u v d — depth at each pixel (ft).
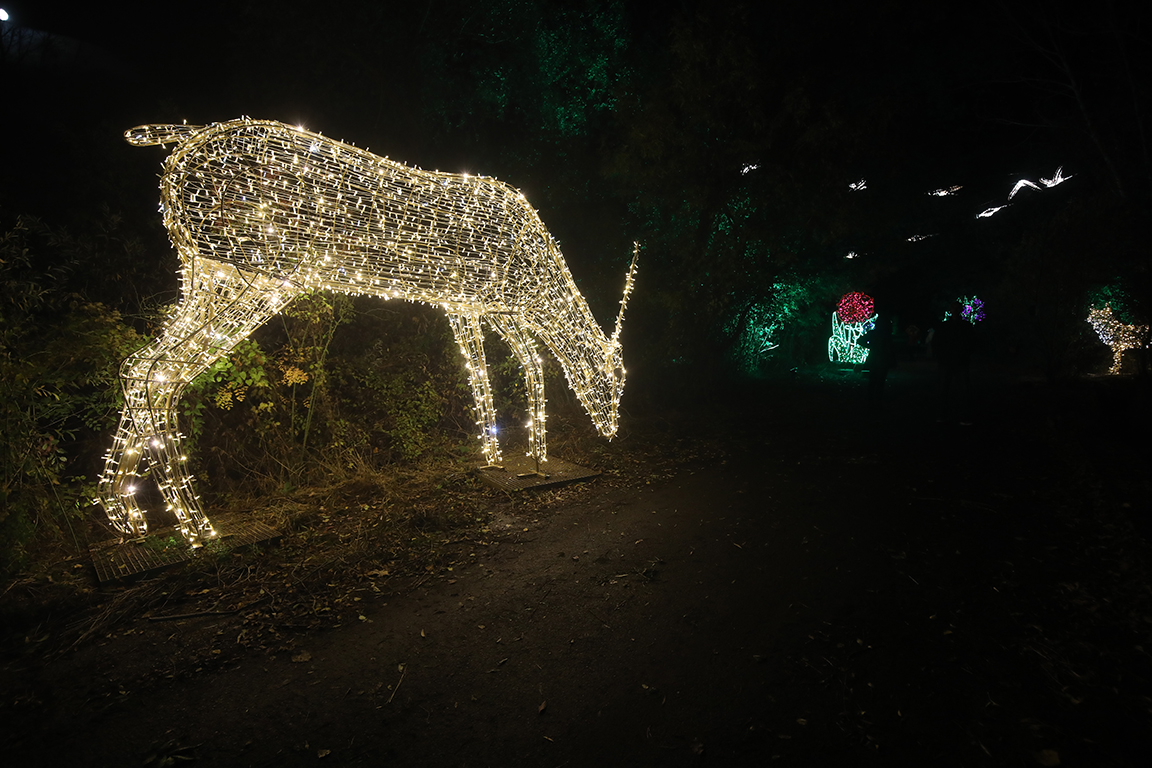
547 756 7.82
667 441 24.84
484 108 32.22
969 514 15.58
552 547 14.26
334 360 20.76
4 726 8.44
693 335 34.50
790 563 13.08
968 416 27.94
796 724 8.22
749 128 31.22
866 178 35.99
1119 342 46.70
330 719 8.55
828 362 58.85
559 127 33.19
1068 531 14.20
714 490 18.30
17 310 14.25
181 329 13.38
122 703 8.88
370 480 18.42
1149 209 37.78
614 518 16.08
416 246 15.39
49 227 17.76
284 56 28.55
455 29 31.45
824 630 10.42
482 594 12.03
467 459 21.70
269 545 14.17
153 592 11.93
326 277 14.05
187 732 8.31
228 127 12.67
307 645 10.34
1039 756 7.45
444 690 9.14
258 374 17.19
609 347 21.83
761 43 33.55
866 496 17.29
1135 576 11.53
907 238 59.98
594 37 33.71
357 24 28.86
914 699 8.59
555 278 19.38
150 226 20.74
